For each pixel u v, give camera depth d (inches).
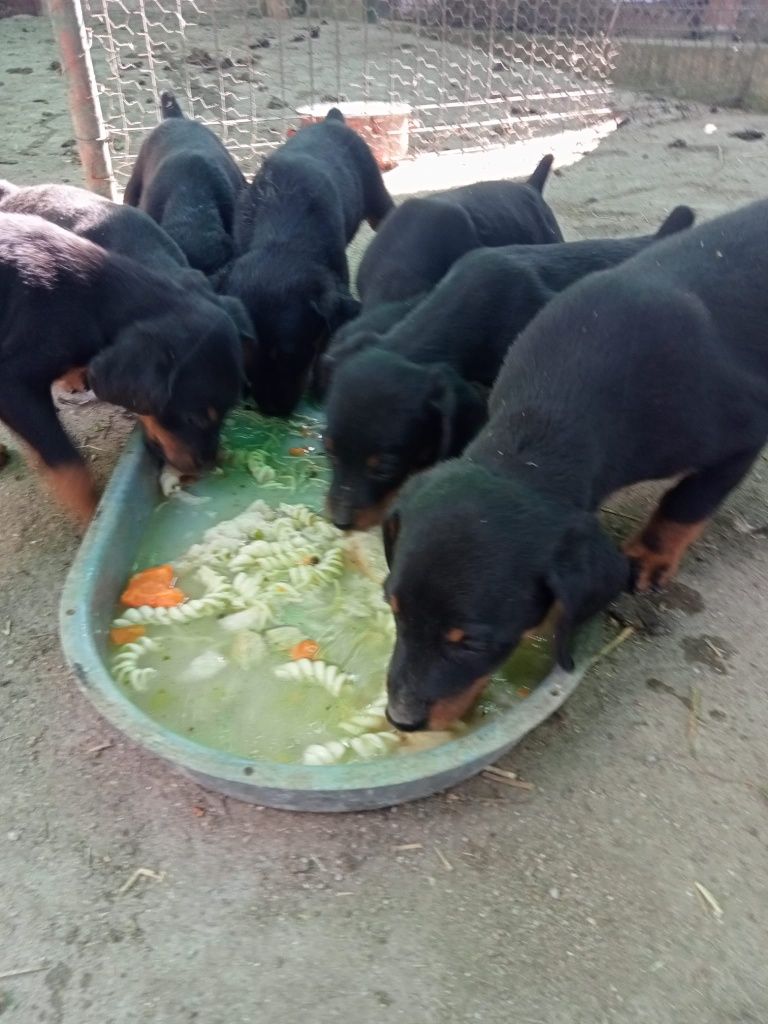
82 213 31.1
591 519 18.2
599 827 18.8
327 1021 15.7
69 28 40.6
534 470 18.7
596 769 20.0
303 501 26.9
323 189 34.8
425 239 30.8
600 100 72.2
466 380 25.7
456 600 16.4
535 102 70.2
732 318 22.3
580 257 28.0
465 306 25.8
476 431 24.1
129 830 18.6
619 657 22.7
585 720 21.0
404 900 17.5
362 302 32.1
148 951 16.6
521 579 16.9
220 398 26.8
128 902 17.4
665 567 24.2
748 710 21.5
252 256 32.2
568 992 16.2
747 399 22.3
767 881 18.0
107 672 18.7
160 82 71.1
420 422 23.5
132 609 22.1
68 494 26.1
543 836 18.6
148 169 40.0
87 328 26.1
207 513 26.6
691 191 53.1
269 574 23.6
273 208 33.8
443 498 17.6
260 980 16.3
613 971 16.5
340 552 24.1
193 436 26.6
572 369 20.2
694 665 22.5
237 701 20.3
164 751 17.1
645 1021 15.8
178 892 17.6
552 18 76.9
